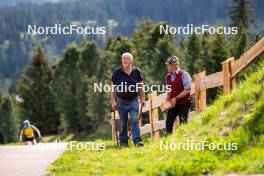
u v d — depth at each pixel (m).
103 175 33.09
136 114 50.75
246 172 29.47
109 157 41.84
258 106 34.81
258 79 37.66
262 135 33.28
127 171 33.09
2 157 45.94
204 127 38.19
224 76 44.12
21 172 36.25
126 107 51.06
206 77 47.69
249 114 35.00
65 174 34.12
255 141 33.25
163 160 35.03
